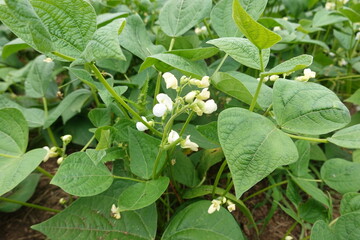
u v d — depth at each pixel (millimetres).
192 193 356
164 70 328
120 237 292
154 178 281
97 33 202
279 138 218
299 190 482
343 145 229
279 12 766
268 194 448
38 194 460
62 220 286
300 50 598
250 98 279
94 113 365
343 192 364
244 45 257
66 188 254
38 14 205
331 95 236
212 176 465
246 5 352
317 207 373
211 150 388
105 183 273
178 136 270
